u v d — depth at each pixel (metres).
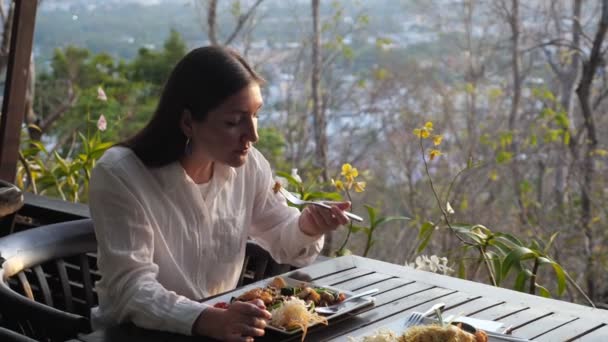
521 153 7.99
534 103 8.77
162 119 1.82
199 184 1.92
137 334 1.60
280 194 2.17
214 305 1.69
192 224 1.89
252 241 2.28
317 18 9.44
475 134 8.84
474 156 8.45
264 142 9.12
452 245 6.79
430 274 2.01
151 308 1.61
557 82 8.74
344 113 9.49
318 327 1.61
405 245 8.04
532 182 7.90
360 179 8.73
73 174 4.01
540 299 1.83
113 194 1.75
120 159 1.79
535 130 8.01
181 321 1.58
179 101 1.80
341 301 1.73
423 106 9.41
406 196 8.54
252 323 1.52
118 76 9.12
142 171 1.81
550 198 7.65
